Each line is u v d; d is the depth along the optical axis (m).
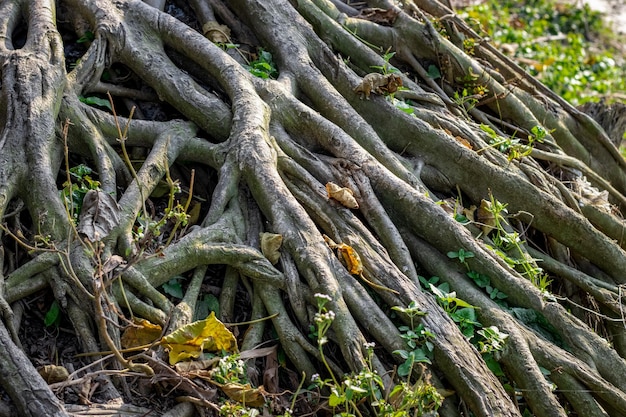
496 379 5.12
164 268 5.15
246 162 5.67
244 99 6.00
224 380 4.78
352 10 7.66
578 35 14.55
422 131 6.46
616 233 6.90
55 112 5.60
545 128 7.64
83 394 4.62
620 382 5.63
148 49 6.32
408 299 5.27
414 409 4.84
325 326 5.07
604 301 6.31
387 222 5.68
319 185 5.75
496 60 7.95
